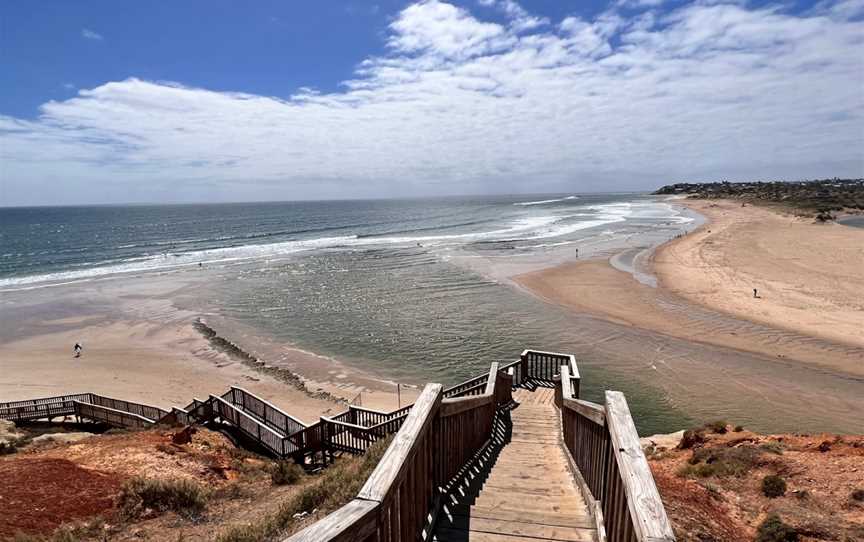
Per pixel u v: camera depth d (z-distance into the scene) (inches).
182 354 903.7
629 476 88.4
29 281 1577.3
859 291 1144.2
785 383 692.1
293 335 989.8
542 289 1270.9
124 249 2491.4
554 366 510.0
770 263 1505.9
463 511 158.6
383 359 853.8
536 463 244.2
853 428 569.9
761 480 261.7
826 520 207.9
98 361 874.1
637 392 678.5
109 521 212.5
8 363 866.8
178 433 392.5
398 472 94.3
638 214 3855.8
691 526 192.9
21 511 216.2
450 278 1446.9
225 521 220.1
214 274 1621.6
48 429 567.5
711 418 603.8
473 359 840.3
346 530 68.4
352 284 1416.1
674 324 962.1
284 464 309.9
